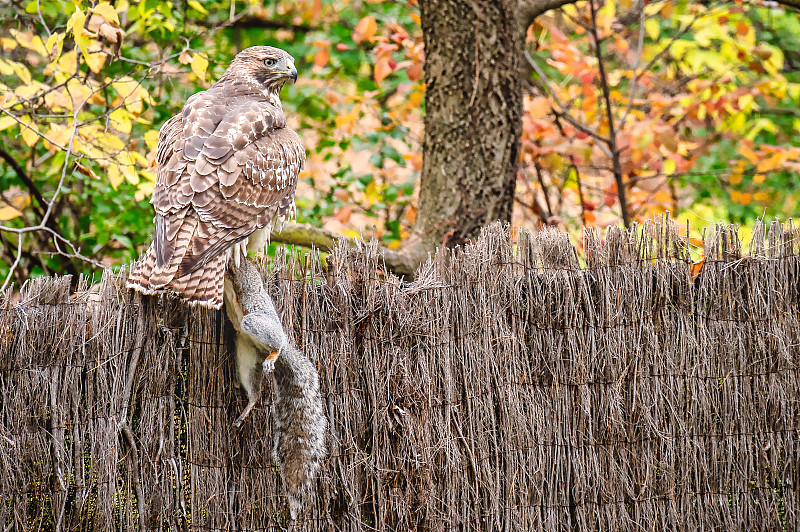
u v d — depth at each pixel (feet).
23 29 50.72
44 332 27.32
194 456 27.89
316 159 60.23
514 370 29.09
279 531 28.48
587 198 59.36
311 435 27.02
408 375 28.73
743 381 29.71
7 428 27.02
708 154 60.39
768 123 62.69
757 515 29.66
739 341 29.71
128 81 39.63
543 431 29.19
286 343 25.75
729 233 29.96
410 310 28.96
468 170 41.68
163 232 26.16
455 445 28.78
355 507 28.32
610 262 29.71
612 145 50.34
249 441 28.30
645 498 29.30
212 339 28.07
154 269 25.40
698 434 29.60
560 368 29.30
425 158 42.91
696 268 30.09
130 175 39.47
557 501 29.19
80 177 46.01
